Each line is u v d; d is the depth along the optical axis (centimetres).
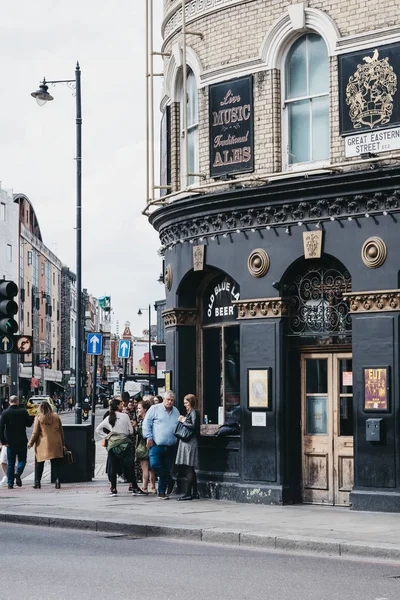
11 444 2178
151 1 1980
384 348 1641
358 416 1664
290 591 1003
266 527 1423
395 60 1653
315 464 1769
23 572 1102
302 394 1786
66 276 12888
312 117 1783
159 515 1585
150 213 2072
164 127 2117
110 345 15838
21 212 10106
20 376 9150
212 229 1884
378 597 973
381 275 1653
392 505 1619
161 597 959
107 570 1123
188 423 1836
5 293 1633
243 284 1827
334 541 1279
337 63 1722
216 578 1077
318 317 1766
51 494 2003
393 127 1652
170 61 2044
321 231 1720
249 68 1839
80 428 2297
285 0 1800
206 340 1984
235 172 1852
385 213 1652
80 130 2720
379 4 1678
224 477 1853
